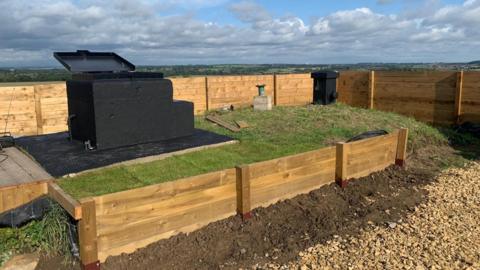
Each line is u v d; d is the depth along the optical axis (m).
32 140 7.36
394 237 4.69
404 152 7.12
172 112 7.41
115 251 3.88
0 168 5.39
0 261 3.73
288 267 4.02
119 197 3.81
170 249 4.13
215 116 10.07
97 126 6.45
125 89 6.67
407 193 6.14
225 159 6.30
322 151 5.72
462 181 6.69
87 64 7.45
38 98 9.09
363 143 6.32
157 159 6.27
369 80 12.39
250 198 4.86
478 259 4.16
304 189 5.59
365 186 6.19
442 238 4.66
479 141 9.29
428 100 10.91
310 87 14.46
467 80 9.97
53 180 4.86
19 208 4.12
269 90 13.34
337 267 4.03
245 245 4.37
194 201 4.40
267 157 6.43
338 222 5.04
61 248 3.89
